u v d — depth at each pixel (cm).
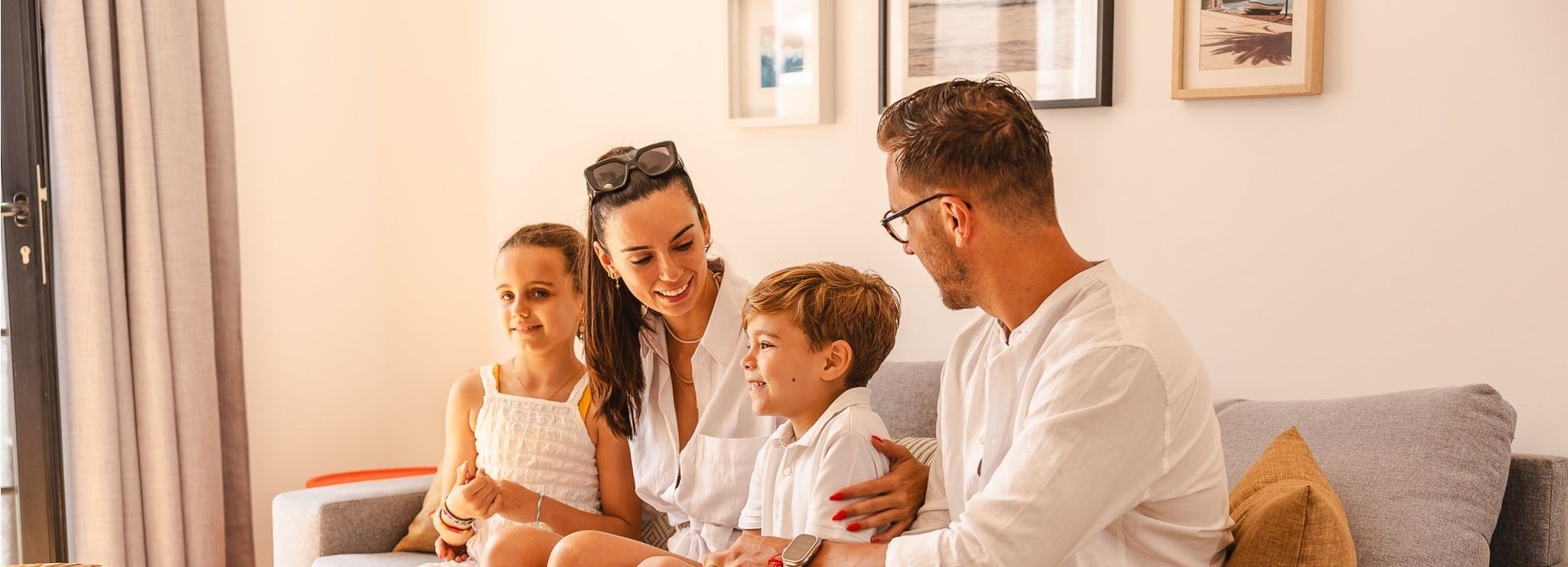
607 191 198
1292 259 211
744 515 189
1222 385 220
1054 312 143
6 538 306
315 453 365
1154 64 224
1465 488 165
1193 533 142
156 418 309
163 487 310
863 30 262
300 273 359
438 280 359
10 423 303
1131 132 228
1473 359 194
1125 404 133
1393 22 199
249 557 335
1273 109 212
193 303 315
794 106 271
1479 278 193
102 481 301
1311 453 171
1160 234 226
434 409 363
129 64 303
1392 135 200
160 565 311
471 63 344
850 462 168
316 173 360
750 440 203
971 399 156
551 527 218
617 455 228
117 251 304
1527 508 177
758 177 282
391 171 370
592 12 313
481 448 236
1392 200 200
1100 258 234
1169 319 142
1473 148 193
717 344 208
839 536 161
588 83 315
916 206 146
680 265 198
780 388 176
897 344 260
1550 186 186
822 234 271
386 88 369
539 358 235
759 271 283
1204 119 219
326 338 365
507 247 232
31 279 301
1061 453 133
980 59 245
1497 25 190
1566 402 186
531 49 328
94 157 299
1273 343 214
